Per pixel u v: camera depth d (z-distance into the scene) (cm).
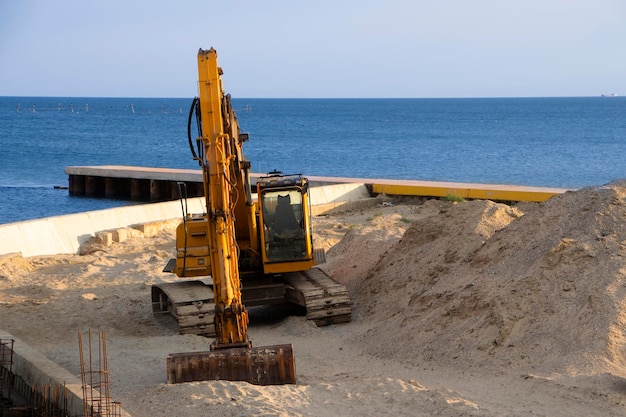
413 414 997
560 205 1534
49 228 2520
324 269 2039
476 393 1087
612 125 12962
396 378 1173
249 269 1712
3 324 1670
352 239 2245
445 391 1070
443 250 1689
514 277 1392
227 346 1202
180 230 1633
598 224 1414
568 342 1198
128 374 1266
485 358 1227
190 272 1623
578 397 1035
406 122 15388
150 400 1089
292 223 1664
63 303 1838
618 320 1204
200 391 1088
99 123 14375
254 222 1673
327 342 1484
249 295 1677
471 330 1308
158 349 1449
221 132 1205
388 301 1653
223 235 1199
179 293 1650
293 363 1180
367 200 3481
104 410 998
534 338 1232
